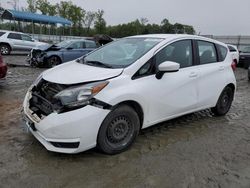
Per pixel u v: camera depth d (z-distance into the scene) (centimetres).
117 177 306
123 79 349
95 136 327
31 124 338
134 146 384
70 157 343
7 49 1716
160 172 321
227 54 540
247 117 560
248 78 1136
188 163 346
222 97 530
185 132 450
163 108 402
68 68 389
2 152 349
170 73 407
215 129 475
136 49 410
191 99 447
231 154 379
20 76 931
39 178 296
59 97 317
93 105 319
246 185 304
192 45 458
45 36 2816
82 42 1271
